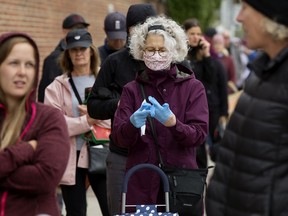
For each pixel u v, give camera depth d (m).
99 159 7.56
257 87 3.98
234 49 21.84
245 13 4.02
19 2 12.55
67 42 7.76
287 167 3.87
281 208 3.86
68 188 7.58
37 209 4.42
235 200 3.98
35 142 4.42
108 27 9.23
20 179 4.32
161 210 5.90
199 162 8.58
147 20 6.14
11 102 4.50
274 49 4.00
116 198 6.73
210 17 28.84
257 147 3.90
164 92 6.02
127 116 6.03
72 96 7.73
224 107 11.12
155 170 5.69
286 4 3.84
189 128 5.77
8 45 4.38
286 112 3.86
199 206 5.84
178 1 27.42
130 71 6.94
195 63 10.82
